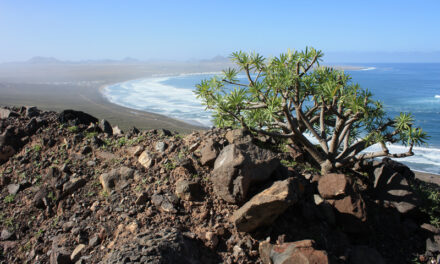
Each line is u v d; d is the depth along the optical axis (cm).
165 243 433
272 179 575
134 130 859
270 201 466
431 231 582
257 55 738
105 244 512
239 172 527
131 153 716
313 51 725
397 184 635
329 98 645
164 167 634
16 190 677
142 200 565
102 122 885
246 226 496
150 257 404
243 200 532
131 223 519
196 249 471
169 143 715
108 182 629
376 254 503
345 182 552
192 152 665
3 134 802
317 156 734
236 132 681
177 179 599
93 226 552
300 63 743
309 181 618
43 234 577
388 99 7088
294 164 759
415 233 593
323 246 493
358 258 498
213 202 556
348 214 542
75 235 545
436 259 531
